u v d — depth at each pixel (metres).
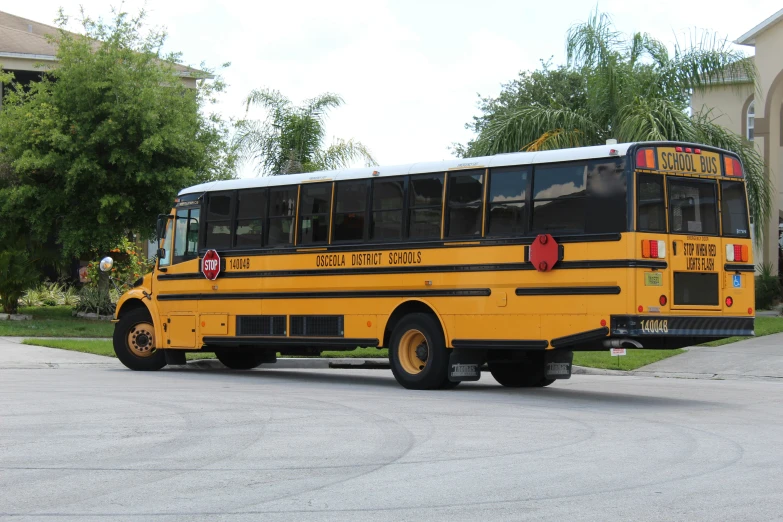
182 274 17.86
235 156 32.25
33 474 7.96
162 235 18.31
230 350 19.58
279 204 16.56
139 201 30.06
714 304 13.45
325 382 16.31
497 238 13.87
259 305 16.66
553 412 12.11
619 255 12.70
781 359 20.34
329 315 15.75
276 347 17.53
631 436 10.10
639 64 27.31
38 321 29.20
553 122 26.56
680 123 25.39
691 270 13.21
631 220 12.68
